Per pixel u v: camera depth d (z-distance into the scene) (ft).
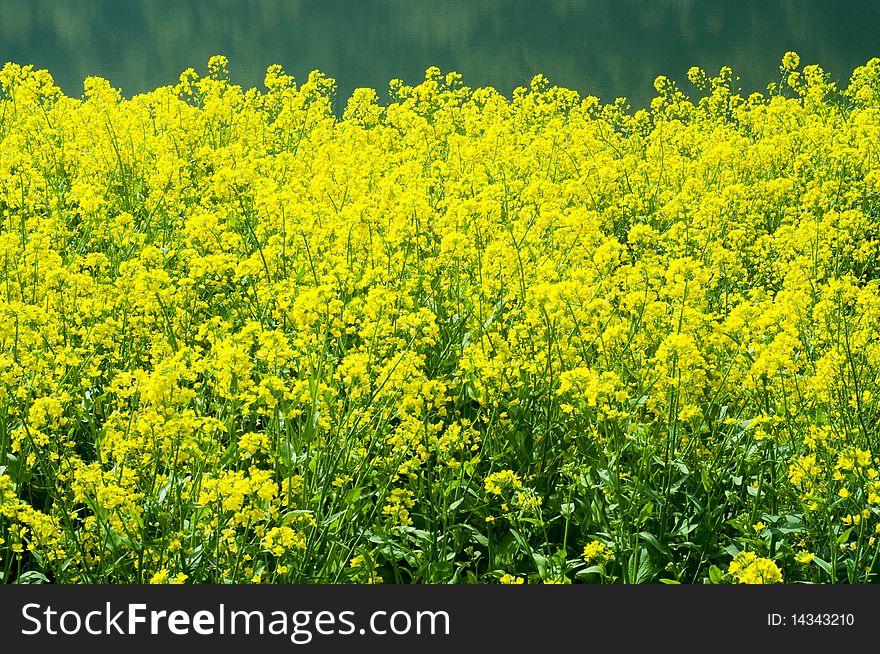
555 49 131.03
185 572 22.03
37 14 180.14
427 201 40.42
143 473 23.49
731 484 26.21
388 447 25.86
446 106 70.54
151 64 129.18
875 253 45.09
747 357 28.40
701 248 41.96
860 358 28.53
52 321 30.17
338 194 44.39
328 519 22.90
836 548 22.97
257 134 60.59
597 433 25.68
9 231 40.09
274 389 25.35
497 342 29.12
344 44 144.97
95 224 42.01
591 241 37.42
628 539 23.71
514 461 26.99
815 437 24.82
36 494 25.86
